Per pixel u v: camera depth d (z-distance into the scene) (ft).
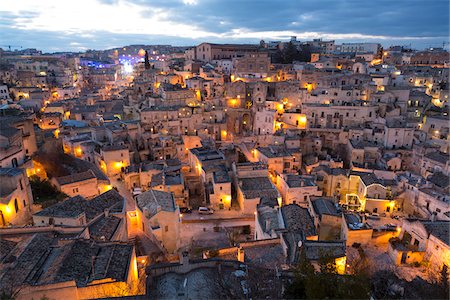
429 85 452.35
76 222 160.04
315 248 133.08
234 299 106.83
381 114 367.66
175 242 191.62
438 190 236.22
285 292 104.37
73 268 117.60
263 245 147.23
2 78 553.64
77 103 459.73
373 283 127.44
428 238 164.35
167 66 612.70
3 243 135.95
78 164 275.18
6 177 184.34
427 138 332.60
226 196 253.03
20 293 107.96
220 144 358.64
